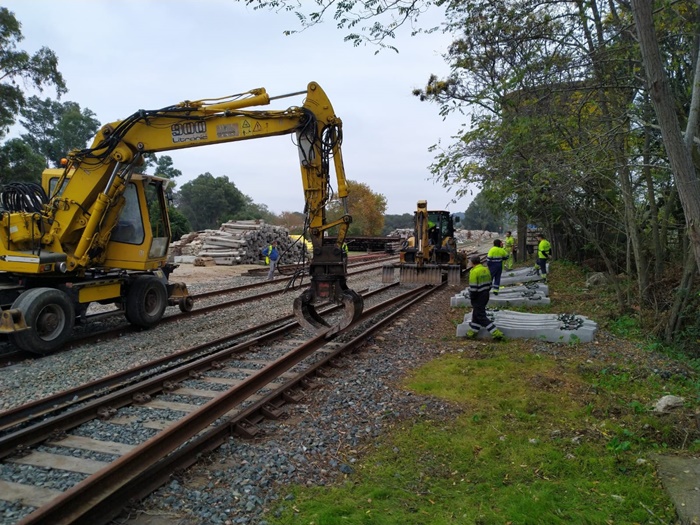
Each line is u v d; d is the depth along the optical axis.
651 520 3.71
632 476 4.38
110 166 9.54
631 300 12.05
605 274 16.38
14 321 8.00
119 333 10.35
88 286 9.59
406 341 9.48
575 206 12.86
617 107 8.93
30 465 4.50
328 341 8.59
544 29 8.44
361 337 9.27
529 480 4.34
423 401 6.15
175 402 6.17
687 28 8.05
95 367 7.80
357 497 4.04
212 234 29.84
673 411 5.68
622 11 9.55
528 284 16.05
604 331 10.05
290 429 5.38
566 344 8.98
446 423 5.53
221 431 5.05
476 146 11.29
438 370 7.49
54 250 9.44
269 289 17.55
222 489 4.14
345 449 4.93
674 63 8.45
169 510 3.84
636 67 8.40
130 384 6.80
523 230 28.03
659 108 4.41
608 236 16.67
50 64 32.16
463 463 4.62
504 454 4.79
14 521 3.65
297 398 6.21
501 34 8.71
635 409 5.82
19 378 7.15
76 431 5.23
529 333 9.43
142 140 9.48
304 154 8.59
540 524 3.65
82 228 9.68
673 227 11.16
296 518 3.75
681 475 4.24
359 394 6.39
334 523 3.65
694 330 9.18
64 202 9.49
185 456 4.53
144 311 10.62
